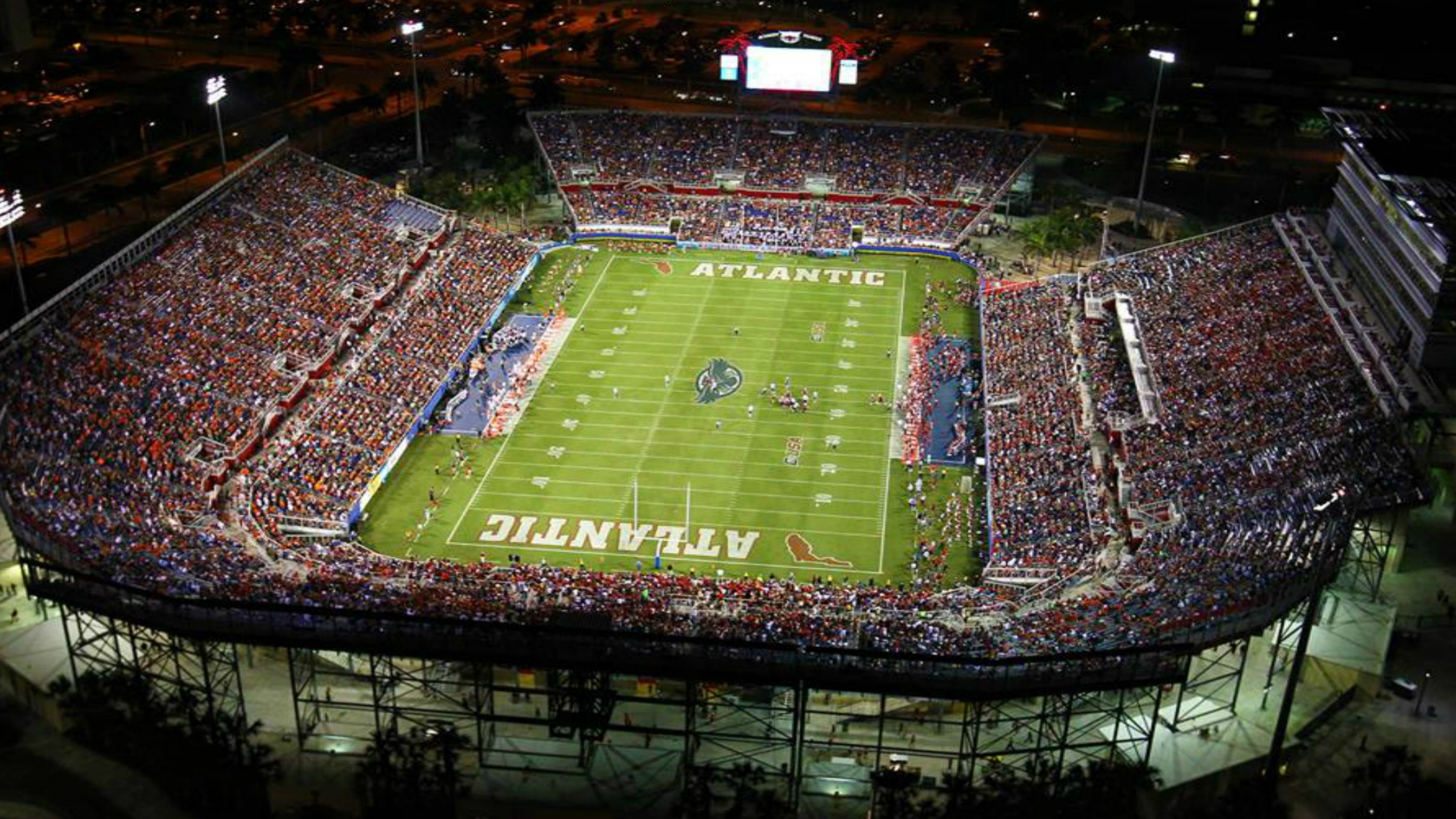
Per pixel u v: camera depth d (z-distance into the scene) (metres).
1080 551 100.38
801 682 77.00
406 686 86.69
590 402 128.88
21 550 88.38
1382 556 99.00
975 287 157.25
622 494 113.88
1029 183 175.50
